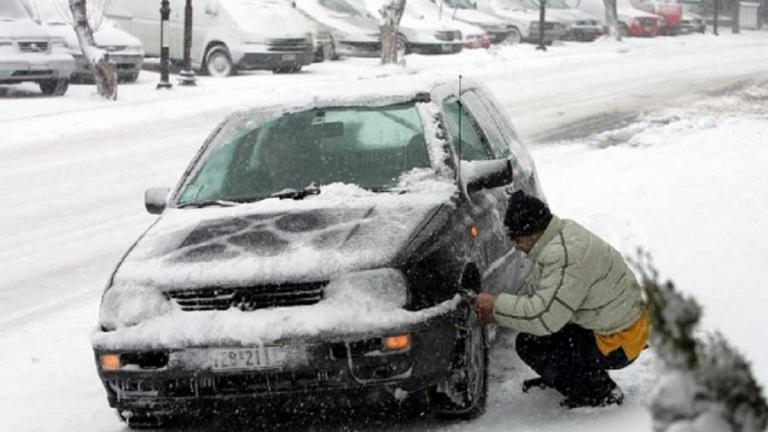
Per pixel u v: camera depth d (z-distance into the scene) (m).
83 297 8.15
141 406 4.82
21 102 17.80
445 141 5.94
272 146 6.12
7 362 6.61
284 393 4.67
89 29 18.61
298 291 4.75
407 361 4.65
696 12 46.16
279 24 22.75
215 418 5.34
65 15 20.42
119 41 20.58
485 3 34.75
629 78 23.78
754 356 5.57
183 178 6.12
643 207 9.94
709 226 9.04
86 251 9.59
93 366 6.43
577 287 4.89
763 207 9.66
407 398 5.06
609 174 11.84
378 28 27.02
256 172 6.00
